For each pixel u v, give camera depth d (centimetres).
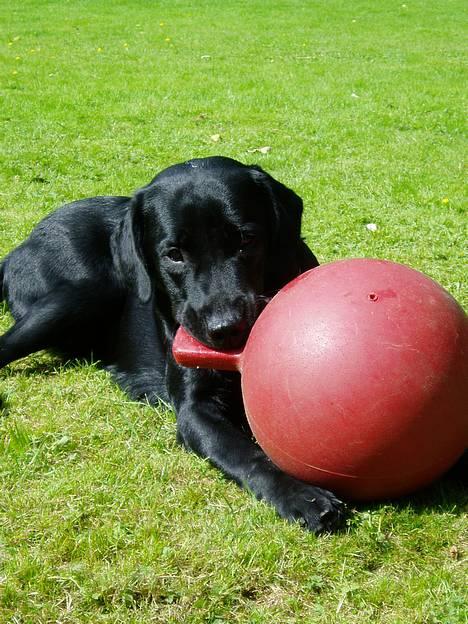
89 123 339
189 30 664
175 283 143
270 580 114
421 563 116
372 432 114
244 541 118
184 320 138
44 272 167
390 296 116
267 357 118
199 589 113
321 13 771
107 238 166
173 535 121
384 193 242
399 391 113
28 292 169
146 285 148
